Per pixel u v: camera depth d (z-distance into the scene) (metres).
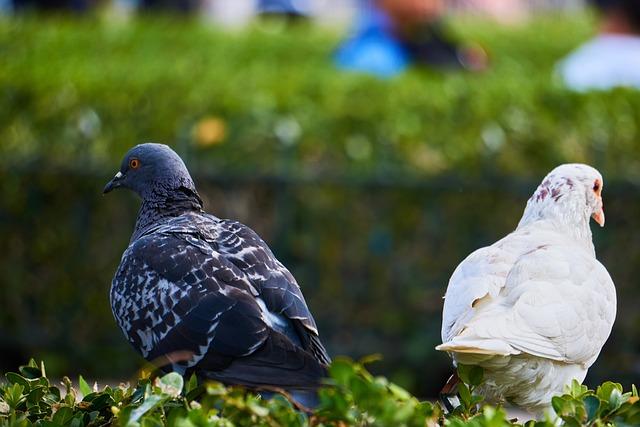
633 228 12.40
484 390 7.41
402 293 12.61
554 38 22.42
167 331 7.38
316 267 12.59
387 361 12.79
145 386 6.52
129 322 7.62
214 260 7.54
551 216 8.14
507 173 12.41
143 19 23.98
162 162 8.57
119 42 19.00
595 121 12.75
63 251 13.11
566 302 7.27
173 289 7.46
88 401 6.70
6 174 13.10
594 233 12.40
